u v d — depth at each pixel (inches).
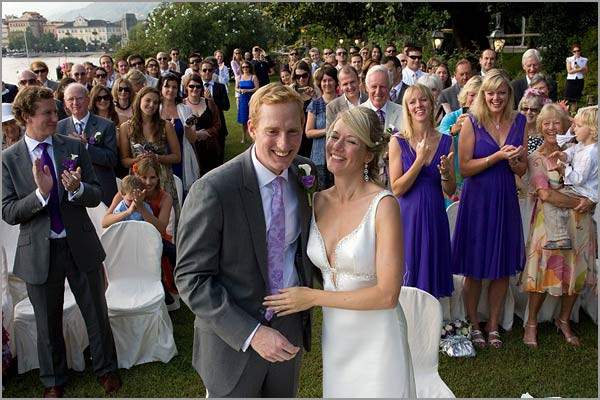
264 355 83.5
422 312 109.9
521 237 154.1
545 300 166.9
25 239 127.9
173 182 203.5
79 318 147.1
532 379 140.3
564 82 546.9
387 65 252.1
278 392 94.8
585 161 145.6
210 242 84.4
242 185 84.8
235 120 545.3
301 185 90.4
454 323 156.7
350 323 92.8
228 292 87.0
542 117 150.2
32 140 126.0
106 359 138.9
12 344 147.1
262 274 87.2
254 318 87.0
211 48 954.1
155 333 150.8
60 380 137.3
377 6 553.9
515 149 143.9
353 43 642.2
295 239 91.9
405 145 145.3
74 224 129.6
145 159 175.8
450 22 613.6
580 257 150.8
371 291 85.1
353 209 89.6
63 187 127.0
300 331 93.9
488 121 149.9
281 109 80.7
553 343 157.5
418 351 111.3
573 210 148.7
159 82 260.7
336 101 212.1
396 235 86.4
